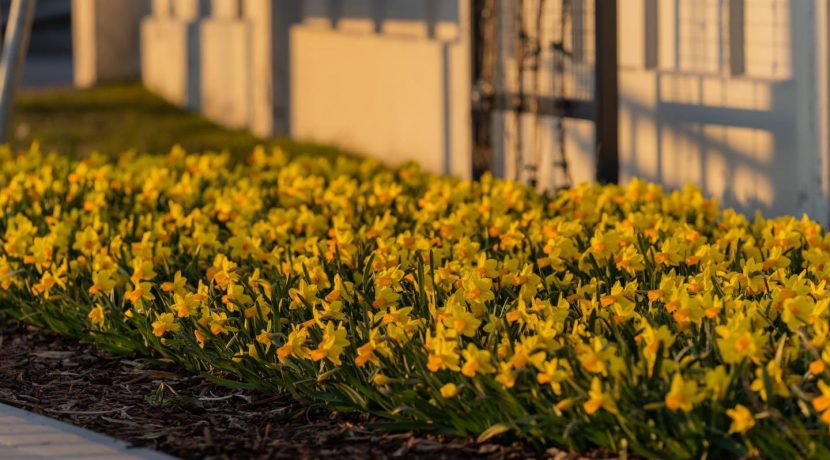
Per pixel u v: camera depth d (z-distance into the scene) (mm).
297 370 6535
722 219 9578
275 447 6020
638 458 5520
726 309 6117
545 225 8438
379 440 6027
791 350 5562
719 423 5328
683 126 11695
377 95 16641
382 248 7680
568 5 11469
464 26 14227
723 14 11242
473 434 5941
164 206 9984
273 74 19000
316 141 18219
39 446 6062
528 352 5676
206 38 21312
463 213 8797
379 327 6512
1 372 7434
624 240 7652
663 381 5520
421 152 15695
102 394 6969
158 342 7281
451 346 5812
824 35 10391
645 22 12023
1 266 8289
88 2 26391
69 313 7918
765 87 10844
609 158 10711
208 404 6707
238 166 11539
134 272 7574
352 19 17688
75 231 8953
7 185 10789
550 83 12773
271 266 7848
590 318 6145
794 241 7680
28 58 34750
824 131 10477
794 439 5191
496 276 6980
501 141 13484
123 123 20516
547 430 5668
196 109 21875
